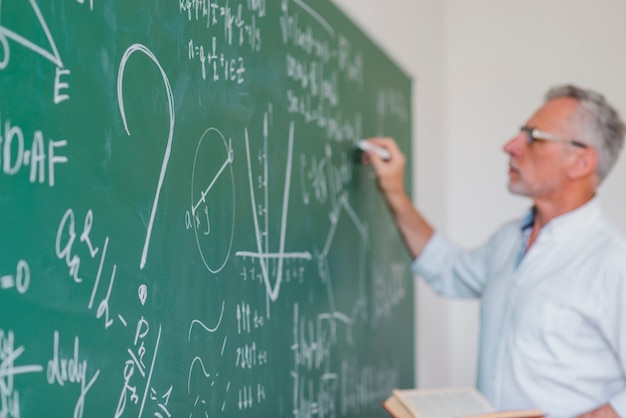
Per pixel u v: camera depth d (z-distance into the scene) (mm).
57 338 871
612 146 1771
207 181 1230
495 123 3129
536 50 3092
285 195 1557
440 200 3061
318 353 1722
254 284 1406
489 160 3131
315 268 1715
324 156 1784
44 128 854
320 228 1751
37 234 842
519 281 1803
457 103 3180
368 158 2096
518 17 3119
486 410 1526
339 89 1898
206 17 1237
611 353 1699
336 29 1885
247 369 1374
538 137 1772
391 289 2322
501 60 3135
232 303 1316
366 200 2092
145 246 1047
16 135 813
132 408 1015
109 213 967
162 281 1090
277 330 1507
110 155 970
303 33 1670
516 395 1751
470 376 3166
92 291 932
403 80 2500
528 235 1901
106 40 966
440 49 3107
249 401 1382
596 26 3018
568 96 1804
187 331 1162
